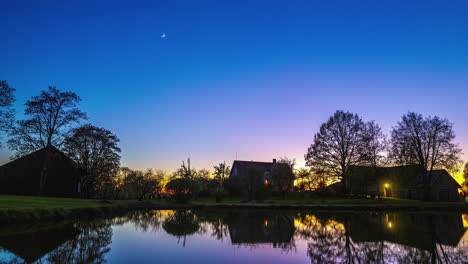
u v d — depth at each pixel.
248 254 12.30
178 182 47.59
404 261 11.34
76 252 12.16
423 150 51.75
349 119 52.06
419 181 62.53
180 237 16.31
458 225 22.14
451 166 49.59
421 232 18.48
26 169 44.03
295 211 36.69
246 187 52.19
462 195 72.56
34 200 30.62
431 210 40.47
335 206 39.91
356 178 52.72
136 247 13.41
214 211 36.84
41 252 12.05
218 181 73.12
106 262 10.69
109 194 56.72
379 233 18.11
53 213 23.94
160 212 35.12
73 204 30.36
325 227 20.91
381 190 67.81
